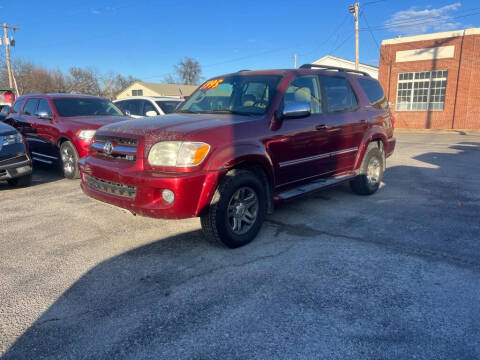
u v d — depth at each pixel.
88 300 2.88
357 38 24.77
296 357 2.22
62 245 3.97
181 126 3.69
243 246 3.90
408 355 2.23
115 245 3.97
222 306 2.77
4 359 2.22
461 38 22.06
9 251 3.82
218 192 3.55
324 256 3.64
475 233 4.25
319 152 4.80
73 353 2.27
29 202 5.71
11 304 2.83
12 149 6.37
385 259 3.56
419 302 2.80
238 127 3.81
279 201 4.24
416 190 6.42
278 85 4.41
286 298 2.87
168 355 2.25
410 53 24.14
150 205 3.44
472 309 2.71
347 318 2.61
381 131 5.94
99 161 3.94
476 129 22.44
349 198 5.87
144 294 2.96
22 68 54.56
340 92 5.37
